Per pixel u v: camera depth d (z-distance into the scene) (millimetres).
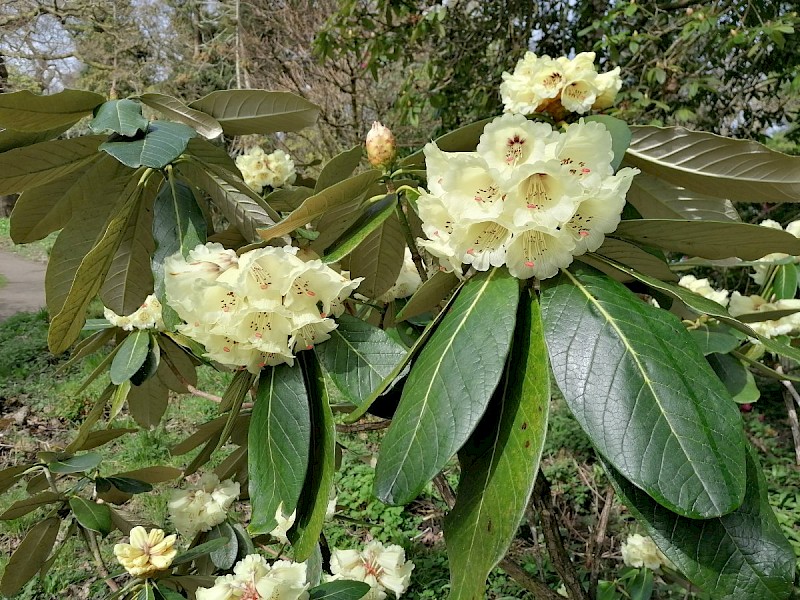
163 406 1266
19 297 5258
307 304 554
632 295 482
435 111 2996
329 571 1146
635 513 437
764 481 442
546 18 2756
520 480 434
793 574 416
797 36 2217
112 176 729
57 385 3232
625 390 431
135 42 5430
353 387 589
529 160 469
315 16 4016
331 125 3754
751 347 1101
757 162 587
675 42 2229
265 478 562
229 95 709
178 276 546
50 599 1764
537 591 813
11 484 1058
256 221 732
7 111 601
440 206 509
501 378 496
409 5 2705
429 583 1803
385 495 456
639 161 634
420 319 912
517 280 494
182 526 1037
